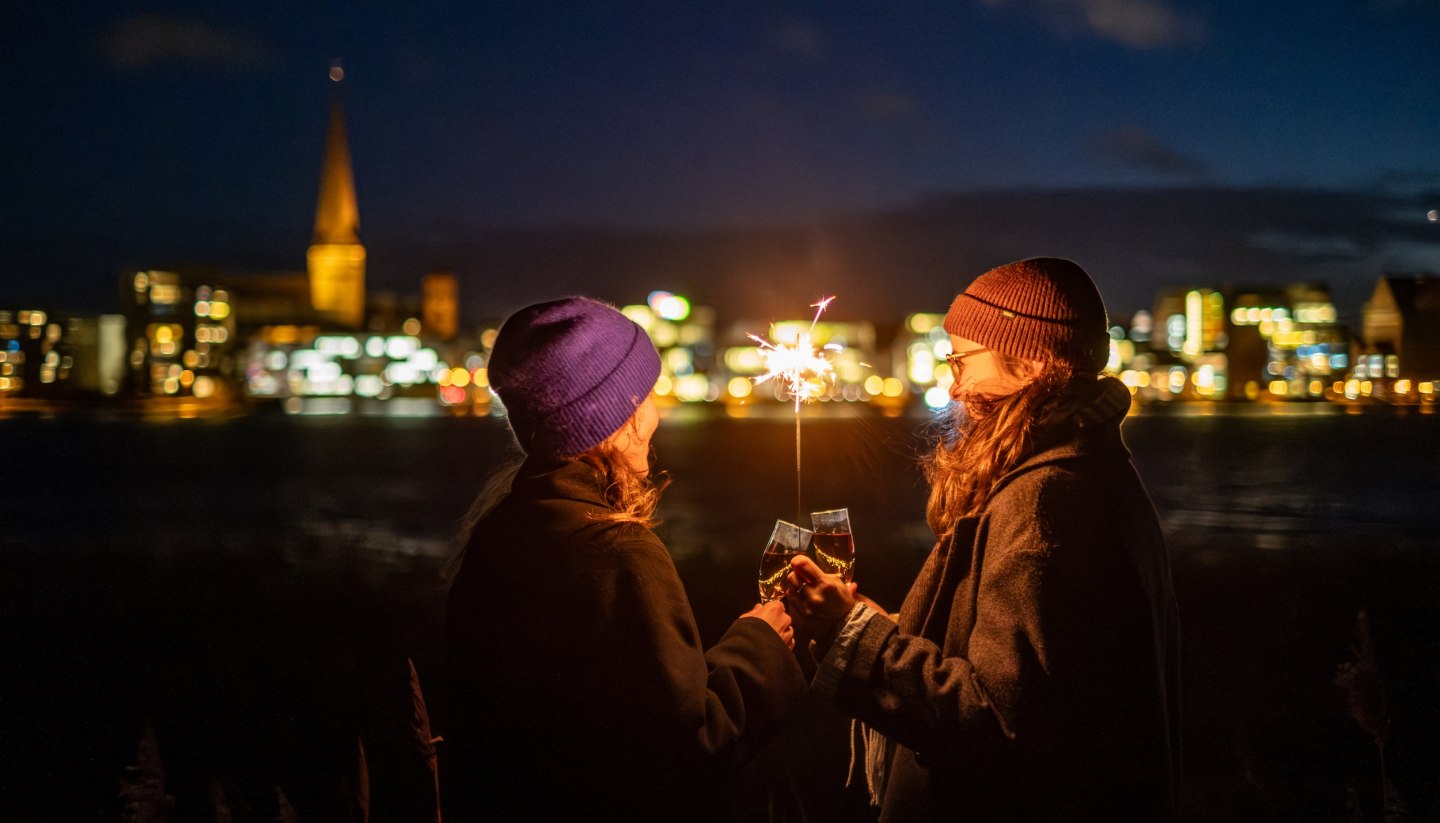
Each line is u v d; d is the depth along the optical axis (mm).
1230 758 5988
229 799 5324
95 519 31688
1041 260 2504
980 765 2195
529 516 2320
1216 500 33781
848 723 6660
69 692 8266
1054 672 2170
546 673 2209
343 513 32156
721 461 57438
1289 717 6762
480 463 61031
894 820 2414
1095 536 2236
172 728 7105
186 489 44562
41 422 150000
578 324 2385
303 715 7301
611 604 2213
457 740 2365
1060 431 2365
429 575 15805
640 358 2449
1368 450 67000
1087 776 2172
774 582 2586
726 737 2197
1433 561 16672
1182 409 165500
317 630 10789
